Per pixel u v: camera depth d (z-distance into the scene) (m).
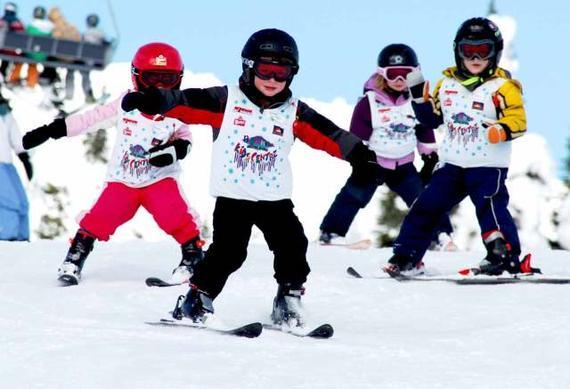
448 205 16.98
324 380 9.34
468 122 16.58
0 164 24.11
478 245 58.56
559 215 55.53
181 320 12.37
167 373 9.31
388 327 13.12
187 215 16.16
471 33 16.31
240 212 12.40
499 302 14.48
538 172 56.28
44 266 17.77
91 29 50.03
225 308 14.12
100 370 9.40
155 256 18.97
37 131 15.02
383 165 22.48
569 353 10.95
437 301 14.62
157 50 15.70
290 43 12.18
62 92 50.06
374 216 63.09
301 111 12.48
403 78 22.11
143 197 16.28
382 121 22.41
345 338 11.96
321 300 14.77
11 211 23.98
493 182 16.55
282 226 12.43
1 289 15.02
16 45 48.53
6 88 49.47
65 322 12.33
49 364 9.56
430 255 21.00
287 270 12.41
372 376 9.57
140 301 14.54
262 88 12.24
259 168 12.38
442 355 10.76
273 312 12.60
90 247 16.17
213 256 12.35
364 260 19.78
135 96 11.80
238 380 9.20
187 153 15.41
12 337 10.82
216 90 12.33
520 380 9.51
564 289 15.55
